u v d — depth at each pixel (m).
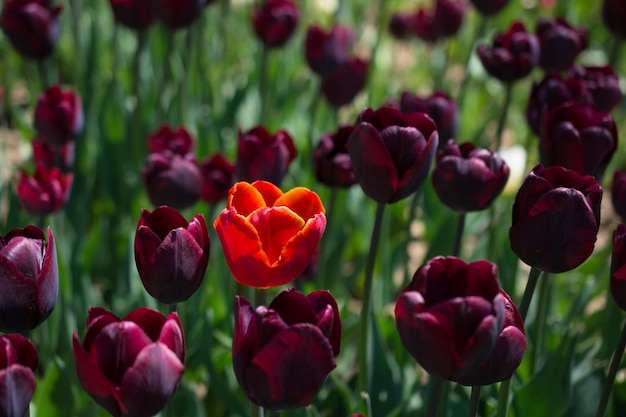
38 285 1.03
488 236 1.67
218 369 1.40
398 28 2.42
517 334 1.00
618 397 1.29
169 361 0.96
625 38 1.66
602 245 2.13
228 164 1.40
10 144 2.31
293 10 1.83
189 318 1.47
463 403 1.31
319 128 2.11
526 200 1.08
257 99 2.18
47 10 1.52
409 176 1.12
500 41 1.52
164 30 2.17
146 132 1.96
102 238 1.71
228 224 1.04
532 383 1.27
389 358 1.38
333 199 1.37
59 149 1.49
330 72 1.67
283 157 1.31
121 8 1.62
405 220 1.87
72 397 1.26
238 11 2.79
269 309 0.98
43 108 1.43
